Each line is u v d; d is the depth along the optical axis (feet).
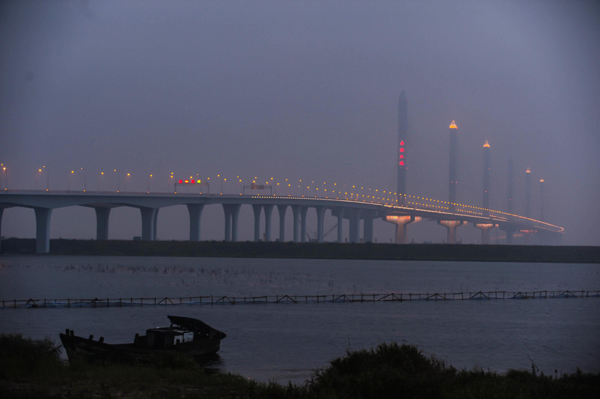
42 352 113.50
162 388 94.89
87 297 294.46
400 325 212.43
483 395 84.38
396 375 89.66
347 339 180.86
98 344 122.83
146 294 312.29
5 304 255.50
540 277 495.00
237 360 146.00
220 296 302.86
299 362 143.84
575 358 158.10
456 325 215.10
